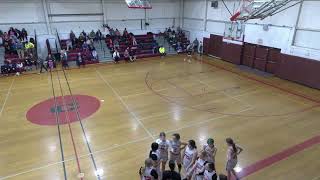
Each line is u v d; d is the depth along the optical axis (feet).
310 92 46.88
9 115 37.63
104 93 46.11
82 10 74.79
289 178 24.36
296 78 51.96
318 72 47.55
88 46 69.77
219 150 28.81
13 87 49.75
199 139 31.04
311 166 26.12
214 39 74.59
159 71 60.54
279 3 44.78
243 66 65.10
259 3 43.68
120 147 29.50
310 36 49.32
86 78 55.16
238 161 26.91
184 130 33.14
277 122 35.24
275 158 27.40
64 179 24.36
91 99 43.37
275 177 24.48
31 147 29.63
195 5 81.30
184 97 44.29
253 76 56.65
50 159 27.40
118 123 35.12
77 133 32.63
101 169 25.72
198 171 19.63
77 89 48.26
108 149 29.12
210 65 66.23
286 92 46.75
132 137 31.60
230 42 68.13
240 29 64.75
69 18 73.92
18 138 31.53
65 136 31.91
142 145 29.89
